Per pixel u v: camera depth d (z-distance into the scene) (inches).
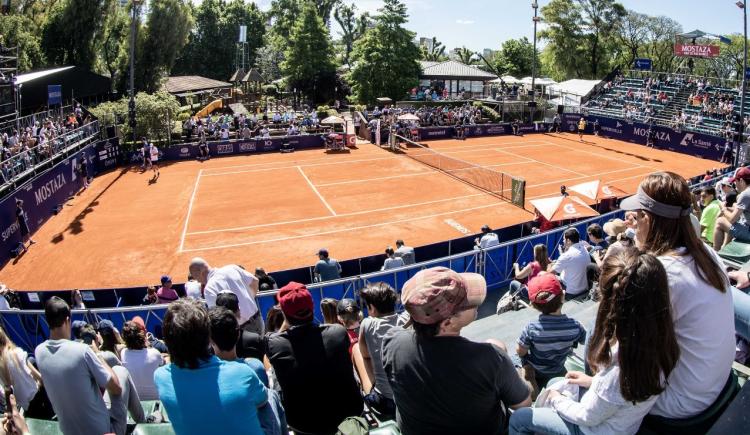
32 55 2087.8
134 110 1587.1
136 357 291.0
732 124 1727.4
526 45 4175.7
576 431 127.5
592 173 1518.2
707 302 112.3
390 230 1041.5
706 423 119.3
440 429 129.6
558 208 840.3
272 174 1461.6
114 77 2377.0
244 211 1154.0
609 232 478.6
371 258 725.3
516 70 4101.9
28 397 236.1
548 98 2613.2
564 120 2191.2
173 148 1631.4
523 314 377.1
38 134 1203.9
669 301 108.3
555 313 205.5
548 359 207.8
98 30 2214.6
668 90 2137.1
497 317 375.2
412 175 1446.9
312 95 2903.5
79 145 1358.3
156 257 920.9
